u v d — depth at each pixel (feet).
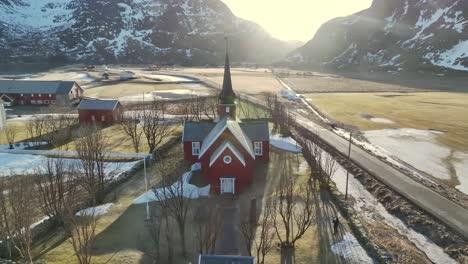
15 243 97.30
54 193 115.55
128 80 502.38
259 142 173.27
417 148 208.54
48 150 191.21
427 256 104.78
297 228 115.34
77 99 358.43
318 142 214.90
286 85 507.71
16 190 112.78
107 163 173.68
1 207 102.83
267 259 99.55
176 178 139.33
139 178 156.46
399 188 147.74
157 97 375.25
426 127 255.70
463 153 198.59
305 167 170.91
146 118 223.30
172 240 107.76
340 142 216.54
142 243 106.42
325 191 145.07
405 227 121.90
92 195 124.47
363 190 151.43
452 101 360.69
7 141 211.20
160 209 125.90
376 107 331.57
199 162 170.81
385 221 125.70
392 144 216.74
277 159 182.29
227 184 142.51
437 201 135.64
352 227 116.98
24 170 164.55
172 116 273.95
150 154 178.70
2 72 621.72
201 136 170.60
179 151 192.65
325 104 350.64
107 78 514.68
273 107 285.02
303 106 338.54
